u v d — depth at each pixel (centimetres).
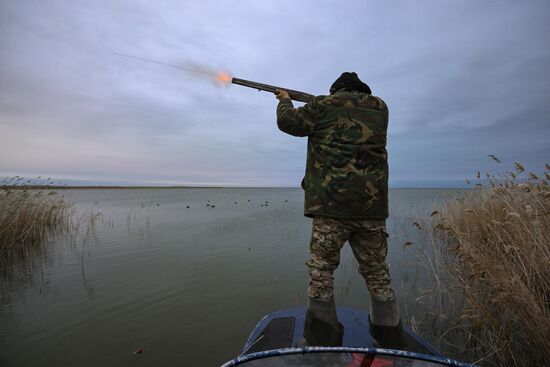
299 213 1820
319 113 228
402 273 582
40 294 507
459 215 621
